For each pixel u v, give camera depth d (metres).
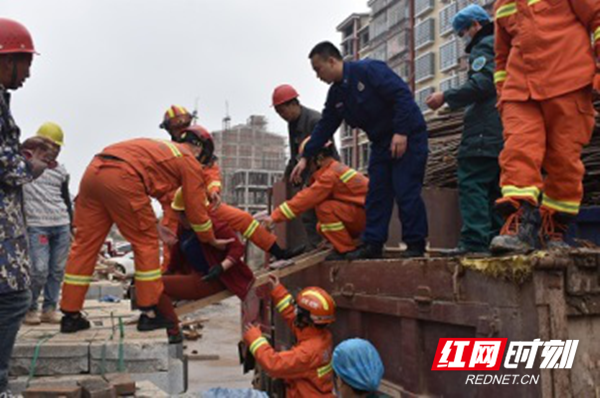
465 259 2.96
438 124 6.70
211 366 9.91
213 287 4.82
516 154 3.16
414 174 4.55
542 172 4.37
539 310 2.50
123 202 4.17
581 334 2.59
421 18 46.44
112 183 4.14
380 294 3.76
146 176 4.23
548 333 2.48
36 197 5.16
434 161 6.27
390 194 4.74
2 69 3.13
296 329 4.34
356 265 4.11
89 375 3.92
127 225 4.27
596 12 3.04
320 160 5.09
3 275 2.80
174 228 5.83
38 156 3.32
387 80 4.54
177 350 4.69
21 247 2.91
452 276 3.02
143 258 4.29
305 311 4.20
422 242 4.58
